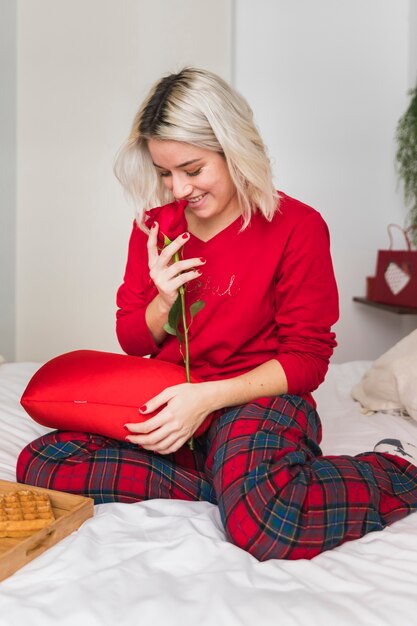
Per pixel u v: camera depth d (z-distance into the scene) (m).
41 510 1.10
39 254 3.63
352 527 1.12
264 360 1.44
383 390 1.83
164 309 1.39
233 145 1.27
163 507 1.22
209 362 1.44
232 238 1.40
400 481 1.27
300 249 1.39
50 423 1.36
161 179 1.43
